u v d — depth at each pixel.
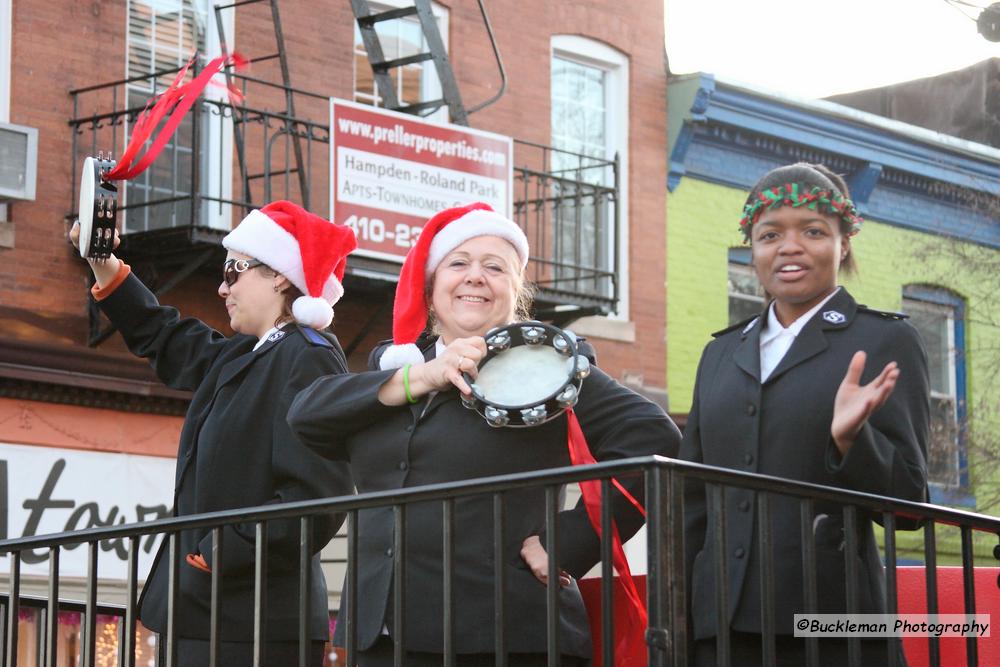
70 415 11.84
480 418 3.99
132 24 12.31
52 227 11.74
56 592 4.34
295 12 13.17
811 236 4.10
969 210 17.89
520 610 3.89
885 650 3.88
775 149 16.39
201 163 12.55
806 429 3.96
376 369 4.52
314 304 4.93
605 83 15.55
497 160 13.09
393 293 13.15
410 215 12.57
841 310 4.09
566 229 15.01
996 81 20.83
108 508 11.98
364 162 12.34
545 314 14.15
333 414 4.08
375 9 13.95
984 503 17.28
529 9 14.81
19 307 11.57
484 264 4.26
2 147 11.17
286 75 12.41
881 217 17.39
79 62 11.95
